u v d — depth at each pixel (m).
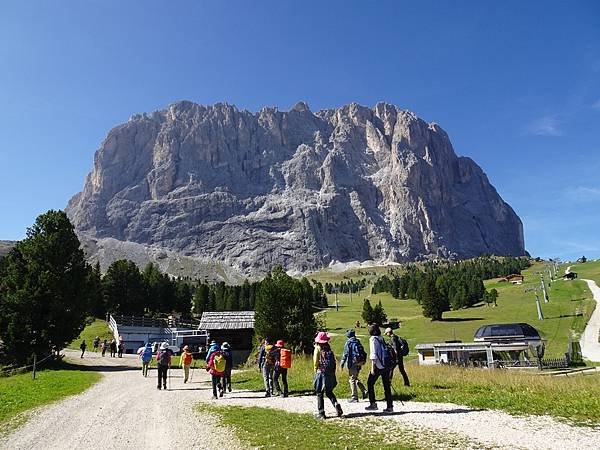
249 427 12.14
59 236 39.47
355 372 15.09
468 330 77.56
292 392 19.17
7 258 40.00
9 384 24.59
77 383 25.69
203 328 57.56
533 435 9.62
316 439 10.27
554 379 17.50
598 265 159.75
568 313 80.62
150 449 10.45
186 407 16.83
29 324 36.75
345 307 142.62
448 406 13.46
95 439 11.76
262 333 32.38
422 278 152.12
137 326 72.31
